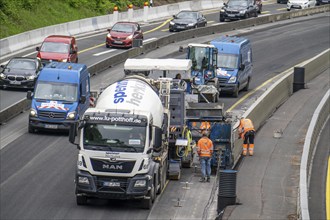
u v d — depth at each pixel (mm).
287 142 70250
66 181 56188
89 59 108375
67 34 127562
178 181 57469
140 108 52500
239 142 65312
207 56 85500
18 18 125312
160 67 65000
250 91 96375
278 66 114188
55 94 71812
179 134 59562
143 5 164500
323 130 81062
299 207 46844
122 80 56375
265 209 49344
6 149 64375
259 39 134500
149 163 50250
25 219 47312
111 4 155750
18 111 78250
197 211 50500
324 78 105188
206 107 63656
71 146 66562
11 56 107062
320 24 154250
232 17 149375
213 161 59875
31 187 54250
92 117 50188
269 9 174000
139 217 48719
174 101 59625
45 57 97000
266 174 59250
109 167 49500
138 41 116125
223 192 49969
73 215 48531
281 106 86188
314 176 63562
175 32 137125
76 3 145125
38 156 62656
